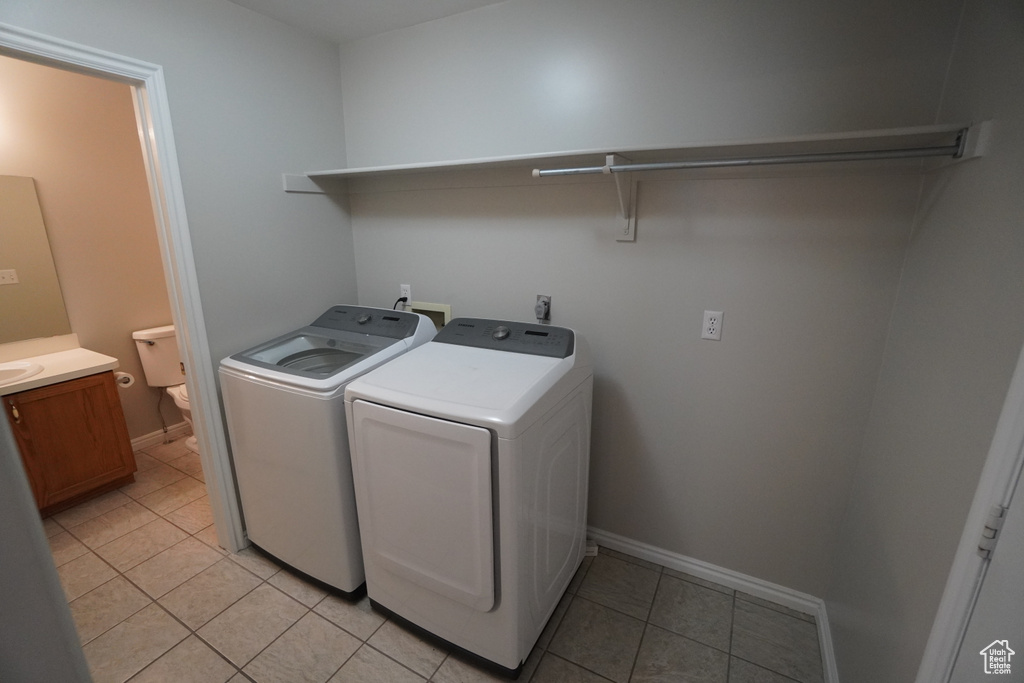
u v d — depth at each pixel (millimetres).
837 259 1483
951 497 911
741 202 1583
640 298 1823
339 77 2275
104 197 2666
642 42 1613
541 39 1775
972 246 982
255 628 1697
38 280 2451
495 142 1959
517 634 1443
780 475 1729
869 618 1267
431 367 1606
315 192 2230
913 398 1189
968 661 804
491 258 2102
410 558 1533
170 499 2488
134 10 1513
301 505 1750
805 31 1394
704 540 1935
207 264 1813
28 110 2357
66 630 348
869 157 1167
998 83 950
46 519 2305
